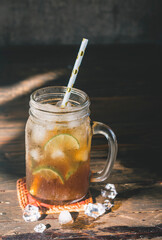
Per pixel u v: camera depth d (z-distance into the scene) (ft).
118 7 3.63
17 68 3.06
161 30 3.80
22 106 2.43
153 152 2.01
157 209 1.62
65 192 1.55
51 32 3.63
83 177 1.57
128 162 1.91
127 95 2.67
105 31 3.71
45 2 3.51
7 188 1.70
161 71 3.16
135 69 3.18
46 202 1.59
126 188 1.73
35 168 1.54
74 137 1.49
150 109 2.48
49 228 1.50
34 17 3.55
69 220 1.51
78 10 3.58
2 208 1.58
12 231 1.48
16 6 3.48
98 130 1.61
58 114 1.45
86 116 1.54
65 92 1.59
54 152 1.49
